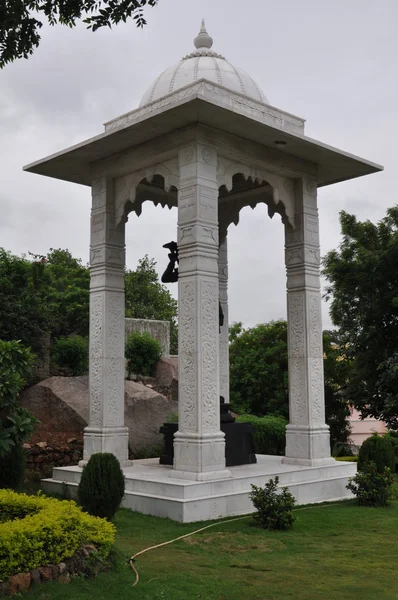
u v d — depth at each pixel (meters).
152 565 6.81
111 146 11.49
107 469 8.59
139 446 14.41
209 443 9.92
